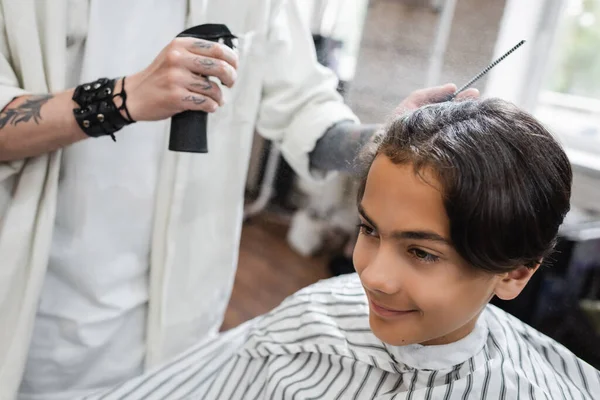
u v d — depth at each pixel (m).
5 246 0.70
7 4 0.65
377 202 0.45
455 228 0.41
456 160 0.41
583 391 0.59
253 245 2.02
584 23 1.17
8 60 0.69
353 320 0.66
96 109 0.63
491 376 0.52
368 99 0.79
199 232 0.89
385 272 0.45
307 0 0.99
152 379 0.72
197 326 0.95
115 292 0.84
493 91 0.74
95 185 0.76
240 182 0.93
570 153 1.13
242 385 0.70
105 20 0.72
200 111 0.63
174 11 0.78
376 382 0.60
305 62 0.93
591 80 1.21
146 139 0.79
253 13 0.84
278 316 0.74
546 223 0.44
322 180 0.96
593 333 0.87
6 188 0.71
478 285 0.45
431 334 0.47
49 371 0.84
